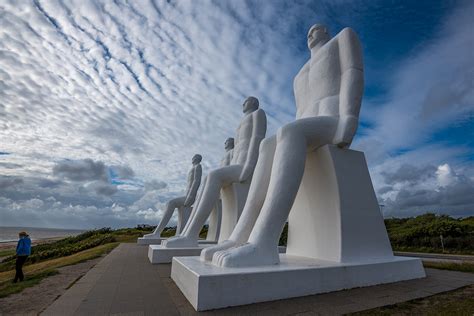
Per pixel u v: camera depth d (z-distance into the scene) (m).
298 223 7.60
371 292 5.32
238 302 4.45
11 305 4.62
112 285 6.02
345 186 6.73
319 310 4.26
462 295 5.20
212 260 5.66
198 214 10.30
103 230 30.59
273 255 5.63
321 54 7.67
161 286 5.92
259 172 7.17
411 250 20.31
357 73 7.07
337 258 6.27
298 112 8.34
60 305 4.58
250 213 6.85
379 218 7.07
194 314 4.08
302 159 6.25
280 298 4.78
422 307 4.44
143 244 18.00
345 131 6.70
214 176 10.52
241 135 11.31
